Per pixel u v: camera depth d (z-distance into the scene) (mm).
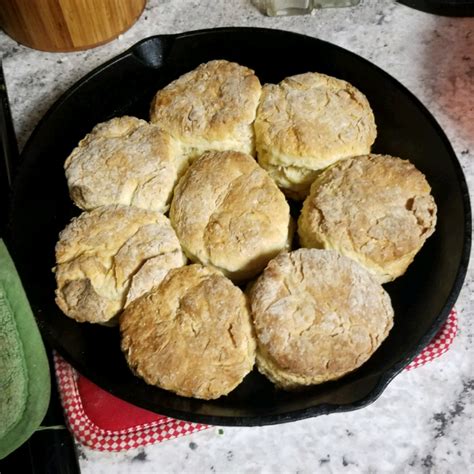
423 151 404
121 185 389
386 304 337
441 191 384
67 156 440
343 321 325
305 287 334
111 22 499
